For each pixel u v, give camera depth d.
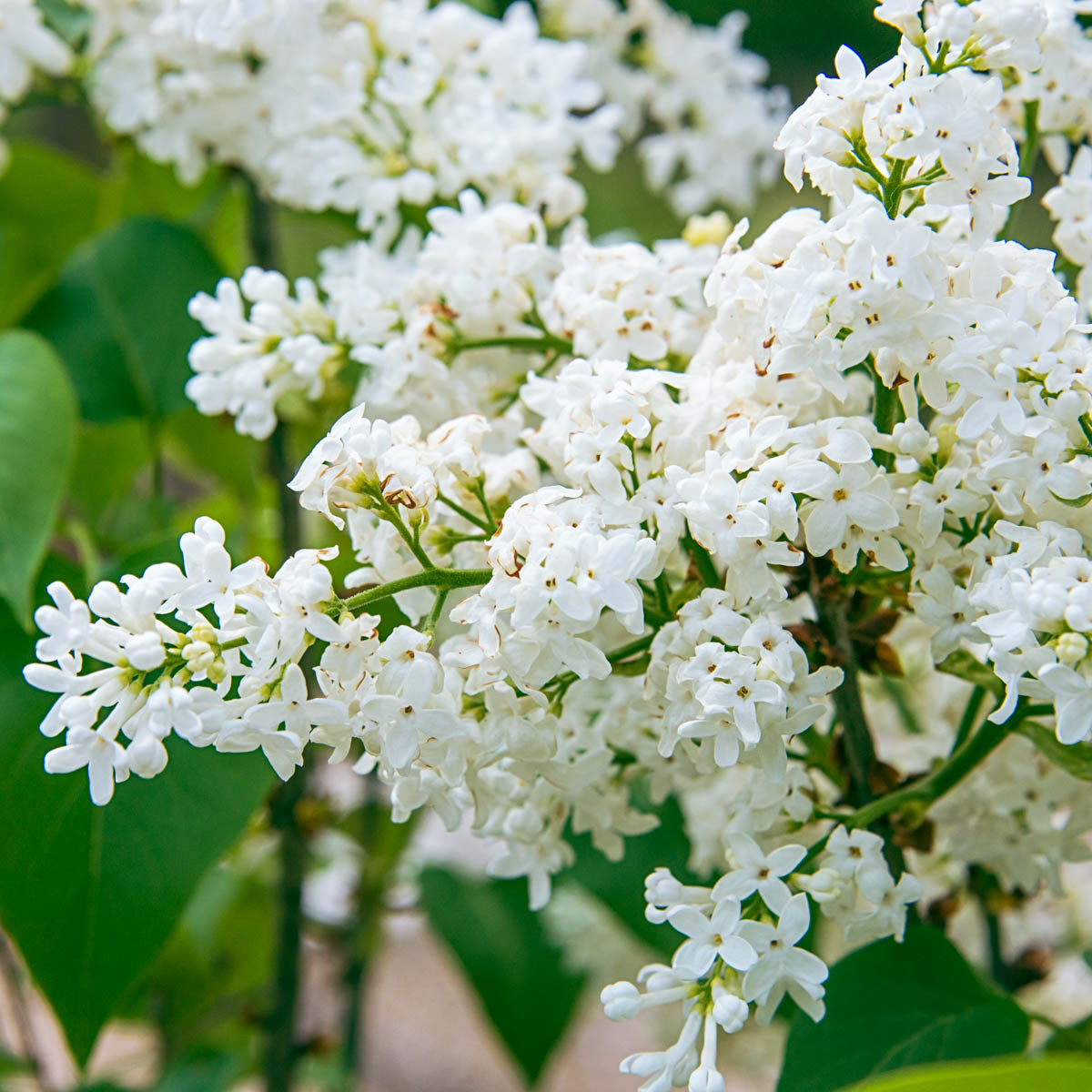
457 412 0.86
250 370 0.87
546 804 0.82
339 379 0.93
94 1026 0.83
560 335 0.86
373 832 1.12
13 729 0.85
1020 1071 0.73
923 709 0.91
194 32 0.91
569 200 0.91
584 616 0.76
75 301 0.98
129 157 1.07
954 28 0.79
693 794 0.90
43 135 1.53
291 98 0.92
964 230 0.80
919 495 0.79
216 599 0.77
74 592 0.89
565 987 1.13
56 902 0.83
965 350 0.78
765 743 0.78
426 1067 1.87
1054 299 0.79
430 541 0.81
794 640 0.80
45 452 0.89
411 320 0.86
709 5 1.60
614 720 0.83
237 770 0.84
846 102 0.79
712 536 0.78
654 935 0.96
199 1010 1.25
